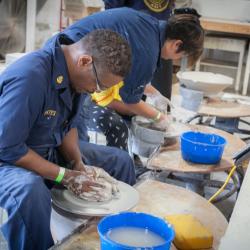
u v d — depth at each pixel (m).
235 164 1.54
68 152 1.79
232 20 6.18
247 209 0.93
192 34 1.97
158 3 2.67
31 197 1.35
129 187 1.60
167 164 1.82
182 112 2.66
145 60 1.91
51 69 1.52
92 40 1.48
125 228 1.21
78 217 1.47
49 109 1.55
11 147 1.42
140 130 2.12
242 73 5.98
